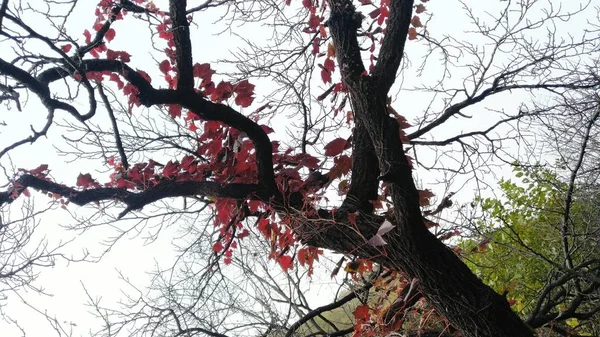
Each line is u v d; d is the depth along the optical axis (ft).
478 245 14.05
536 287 21.07
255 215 12.75
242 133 11.69
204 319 15.94
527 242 21.22
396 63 11.49
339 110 14.30
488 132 15.15
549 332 14.24
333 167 11.68
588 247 18.35
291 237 12.16
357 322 12.44
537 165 16.35
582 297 14.98
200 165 12.56
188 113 13.04
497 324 9.48
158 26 13.01
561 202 20.31
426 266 9.71
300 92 16.07
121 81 11.95
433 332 11.96
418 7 15.78
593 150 17.38
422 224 9.77
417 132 14.61
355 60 12.35
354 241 10.49
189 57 11.32
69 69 10.91
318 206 11.39
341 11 13.17
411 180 9.76
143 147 13.73
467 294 9.64
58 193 10.84
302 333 17.47
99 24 12.82
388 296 12.80
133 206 11.00
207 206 14.28
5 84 10.28
